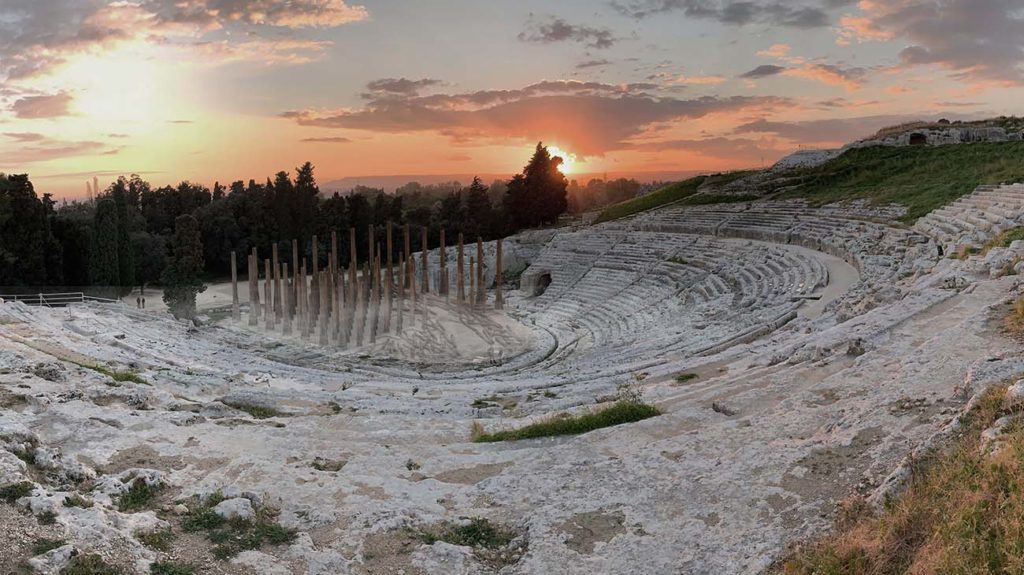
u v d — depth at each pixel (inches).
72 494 387.9
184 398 794.8
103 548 337.1
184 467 488.7
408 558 374.3
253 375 1091.9
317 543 388.8
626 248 2859.3
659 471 461.1
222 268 4106.8
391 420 675.4
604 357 1433.3
